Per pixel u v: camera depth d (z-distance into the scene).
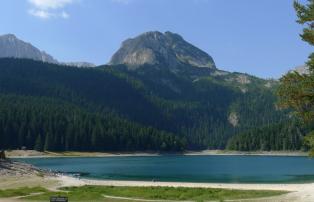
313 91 25.66
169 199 57.72
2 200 50.78
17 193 59.09
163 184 87.50
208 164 180.38
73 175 112.56
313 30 26.44
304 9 27.06
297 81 26.38
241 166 165.50
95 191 68.56
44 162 186.00
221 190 71.88
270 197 58.50
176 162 196.62
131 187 77.75
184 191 69.69
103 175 119.06
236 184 87.38
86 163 180.25
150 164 177.12
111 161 199.62
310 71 26.81
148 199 57.38
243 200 54.59
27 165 107.62
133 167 156.00
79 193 62.22
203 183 90.75
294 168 150.62
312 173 126.19
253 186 81.81
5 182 79.50
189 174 124.50
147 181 95.69
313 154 26.41
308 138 26.55
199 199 57.06
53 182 84.06
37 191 64.38
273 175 119.62
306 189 71.62
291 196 59.03
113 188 75.69
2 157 106.31
